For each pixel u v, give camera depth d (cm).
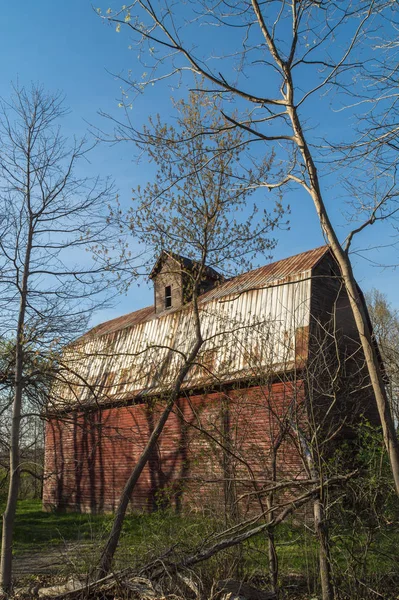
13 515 859
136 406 1995
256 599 688
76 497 2302
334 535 705
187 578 698
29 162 983
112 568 777
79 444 2342
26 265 959
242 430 963
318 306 1616
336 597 664
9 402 1046
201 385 1106
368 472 716
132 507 1991
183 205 1251
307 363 820
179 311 1992
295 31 695
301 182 715
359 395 1023
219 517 834
